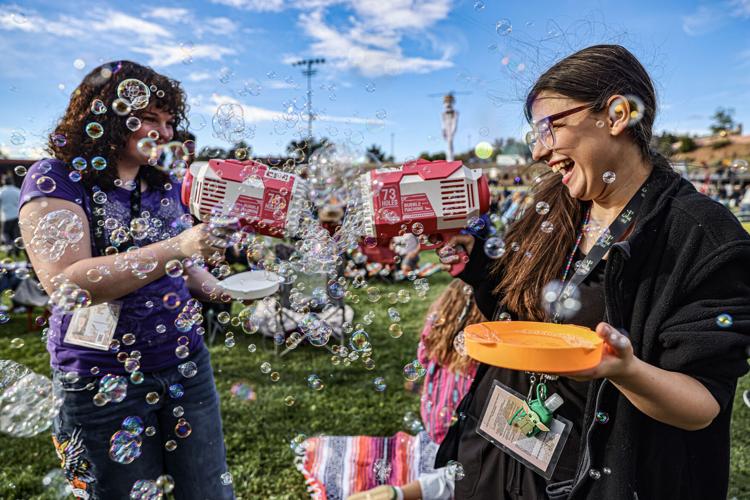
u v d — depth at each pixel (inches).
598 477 30.7
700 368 27.3
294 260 50.7
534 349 24.0
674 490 30.9
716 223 28.2
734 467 78.5
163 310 43.4
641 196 31.7
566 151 31.1
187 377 46.1
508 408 36.7
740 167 41.1
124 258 36.5
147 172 44.4
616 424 30.5
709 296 27.3
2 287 154.1
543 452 34.1
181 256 37.8
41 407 41.9
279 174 38.8
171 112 41.6
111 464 41.5
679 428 29.8
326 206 49.4
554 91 30.8
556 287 35.5
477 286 42.8
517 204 46.6
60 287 34.7
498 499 36.3
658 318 28.4
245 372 124.2
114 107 37.8
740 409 99.8
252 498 74.7
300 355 136.5
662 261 29.3
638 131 30.7
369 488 74.7
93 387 40.8
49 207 36.7
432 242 42.3
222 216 36.7
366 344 52.9
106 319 40.9
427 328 71.9
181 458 45.6
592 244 34.9
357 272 52.5
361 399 108.0
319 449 84.7
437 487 62.3
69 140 38.5
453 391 68.4
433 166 38.7
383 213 37.8
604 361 24.6
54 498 70.7
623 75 30.0
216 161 38.0
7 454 82.8
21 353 134.4
